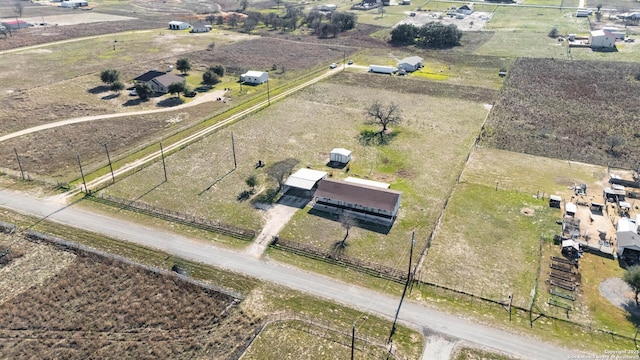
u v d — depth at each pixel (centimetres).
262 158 8662
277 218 6856
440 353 4625
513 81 13062
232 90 12488
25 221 6750
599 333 4850
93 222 6738
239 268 5822
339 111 10962
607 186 7688
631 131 9731
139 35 18675
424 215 6931
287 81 13238
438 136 9638
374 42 17988
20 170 8169
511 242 6303
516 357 4575
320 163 8494
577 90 12181
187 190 7575
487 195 7456
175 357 4662
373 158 8700
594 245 6119
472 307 5216
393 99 11762
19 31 18462
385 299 5334
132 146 9112
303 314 5112
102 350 4741
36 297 5394
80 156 8700
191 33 19288
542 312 5128
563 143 9294
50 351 4731
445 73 14038
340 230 6581
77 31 18775
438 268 5819
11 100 11250
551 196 7188
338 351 4672
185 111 10944
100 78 13000
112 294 5447
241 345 4756
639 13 19950
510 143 9312
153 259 5975
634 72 13300
